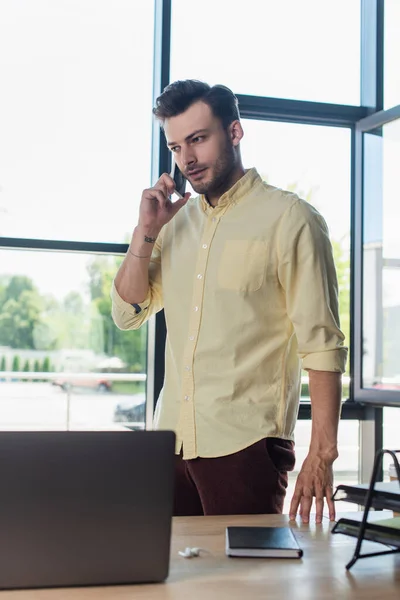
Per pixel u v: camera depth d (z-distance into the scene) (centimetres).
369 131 377
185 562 123
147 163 344
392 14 383
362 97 385
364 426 377
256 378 184
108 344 340
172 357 196
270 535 134
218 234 191
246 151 370
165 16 347
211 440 181
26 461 110
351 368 382
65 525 110
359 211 379
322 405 175
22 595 107
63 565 110
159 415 197
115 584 111
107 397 340
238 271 186
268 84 370
